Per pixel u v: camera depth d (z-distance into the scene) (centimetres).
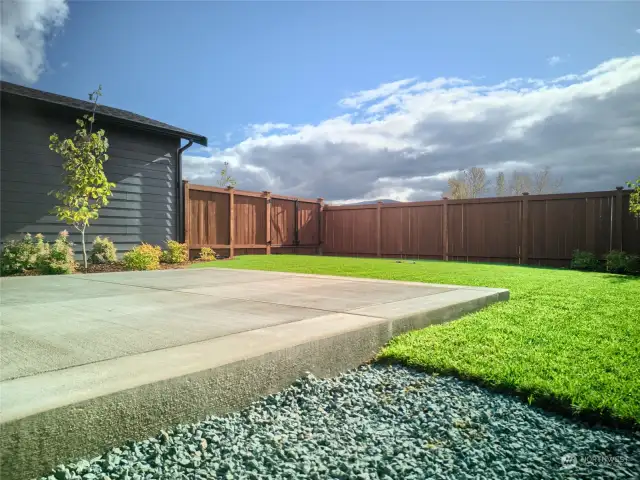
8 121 689
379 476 125
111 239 832
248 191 1112
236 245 1081
